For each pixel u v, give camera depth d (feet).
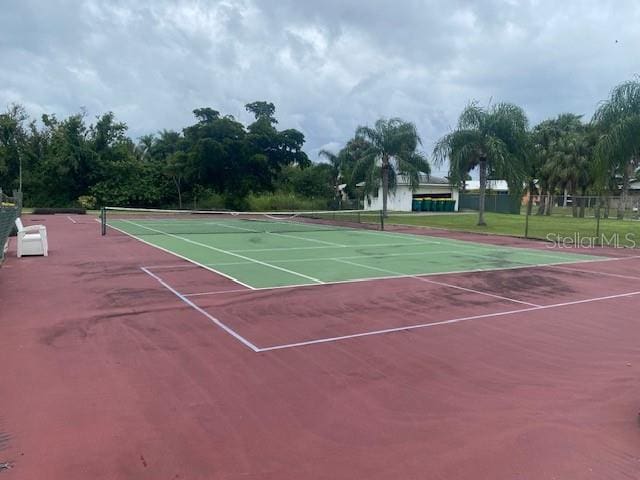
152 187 170.40
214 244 62.39
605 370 19.63
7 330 23.47
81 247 57.57
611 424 15.02
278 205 172.24
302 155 174.60
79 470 12.19
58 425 14.40
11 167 175.11
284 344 21.99
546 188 169.99
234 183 167.63
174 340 22.25
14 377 17.85
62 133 169.17
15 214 67.56
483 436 14.20
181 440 13.70
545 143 167.12
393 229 95.76
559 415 15.60
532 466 12.67
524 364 20.17
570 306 30.68
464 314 28.07
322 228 93.76
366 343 22.38
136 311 27.30
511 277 40.98
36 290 32.76
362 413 15.52
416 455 13.14
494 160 101.50
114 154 173.06
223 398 16.40
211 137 163.02
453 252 58.34
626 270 46.88
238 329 24.11
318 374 18.62
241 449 13.30
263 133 168.76
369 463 12.73
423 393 17.11
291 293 32.65
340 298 31.42
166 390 16.93
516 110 104.06
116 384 17.34
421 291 34.19
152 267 42.88
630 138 80.69
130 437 13.80
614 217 150.30
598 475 12.30
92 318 25.75
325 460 12.84
